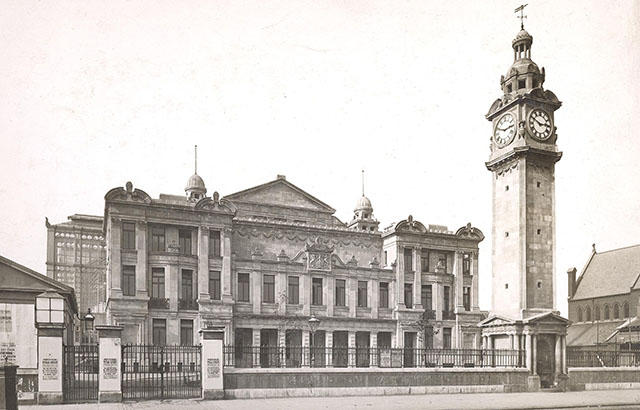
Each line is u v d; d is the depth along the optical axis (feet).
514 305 135.95
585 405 101.55
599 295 263.90
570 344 254.47
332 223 240.94
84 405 89.35
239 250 210.18
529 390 125.70
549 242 138.21
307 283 209.26
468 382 121.60
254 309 199.93
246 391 102.37
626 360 157.79
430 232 230.27
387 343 221.46
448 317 230.68
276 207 230.89
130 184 183.01
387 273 223.92
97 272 207.31
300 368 108.47
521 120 141.38
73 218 205.67
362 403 97.71
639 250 262.88
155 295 185.06
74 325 179.11
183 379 118.52
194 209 191.83
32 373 101.76
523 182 137.90
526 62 146.41
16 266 108.78
